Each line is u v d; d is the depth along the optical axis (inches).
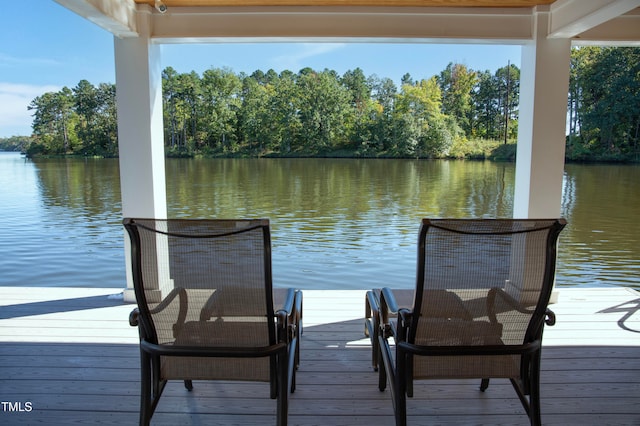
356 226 424.8
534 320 60.7
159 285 59.7
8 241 330.6
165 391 84.7
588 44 133.7
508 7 130.9
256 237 56.6
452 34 131.8
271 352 60.6
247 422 74.1
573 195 540.7
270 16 131.3
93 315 125.7
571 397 82.0
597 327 117.2
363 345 106.7
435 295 59.5
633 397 82.2
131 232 56.7
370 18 131.2
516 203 143.9
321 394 83.4
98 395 82.4
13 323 119.6
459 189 658.8
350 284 233.0
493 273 58.6
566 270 258.2
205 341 61.7
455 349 60.6
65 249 301.9
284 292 84.6
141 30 130.0
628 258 286.0
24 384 86.5
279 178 751.7
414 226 423.2
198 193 657.6
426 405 79.7
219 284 58.9
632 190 565.9
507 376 64.6
